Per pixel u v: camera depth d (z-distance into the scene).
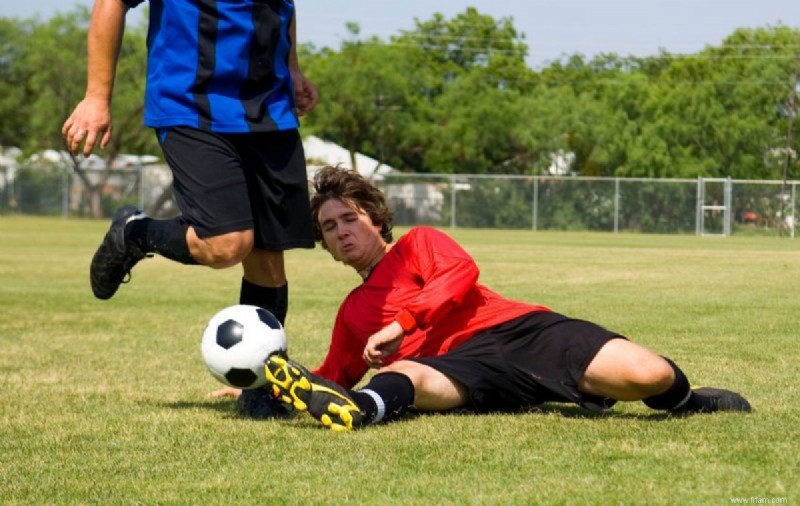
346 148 192.88
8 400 18.28
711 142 165.00
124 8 16.80
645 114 170.12
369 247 16.91
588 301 38.88
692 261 67.31
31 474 12.67
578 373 15.38
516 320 16.02
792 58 172.12
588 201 137.00
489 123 182.88
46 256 68.69
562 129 171.12
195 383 20.48
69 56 172.00
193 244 16.17
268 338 15.81
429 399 15.67
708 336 27.88
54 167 161.62
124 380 20.91
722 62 196.75
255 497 11.45
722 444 13.55
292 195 16.70
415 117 188.88
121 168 157.38
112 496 11.62
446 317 16.27
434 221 142.75
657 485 11.54
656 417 15.68
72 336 29.06
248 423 15.78
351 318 16.89
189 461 13.24
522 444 13.76
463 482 11.88
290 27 16.97
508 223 140.00
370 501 11.18
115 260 16.95
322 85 182.12
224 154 16.05
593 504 10.88
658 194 133.50
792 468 12.23
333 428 14.69
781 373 20.95
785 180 138.88
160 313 35.62
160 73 16.27
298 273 55.97
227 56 16.06
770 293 42.62
